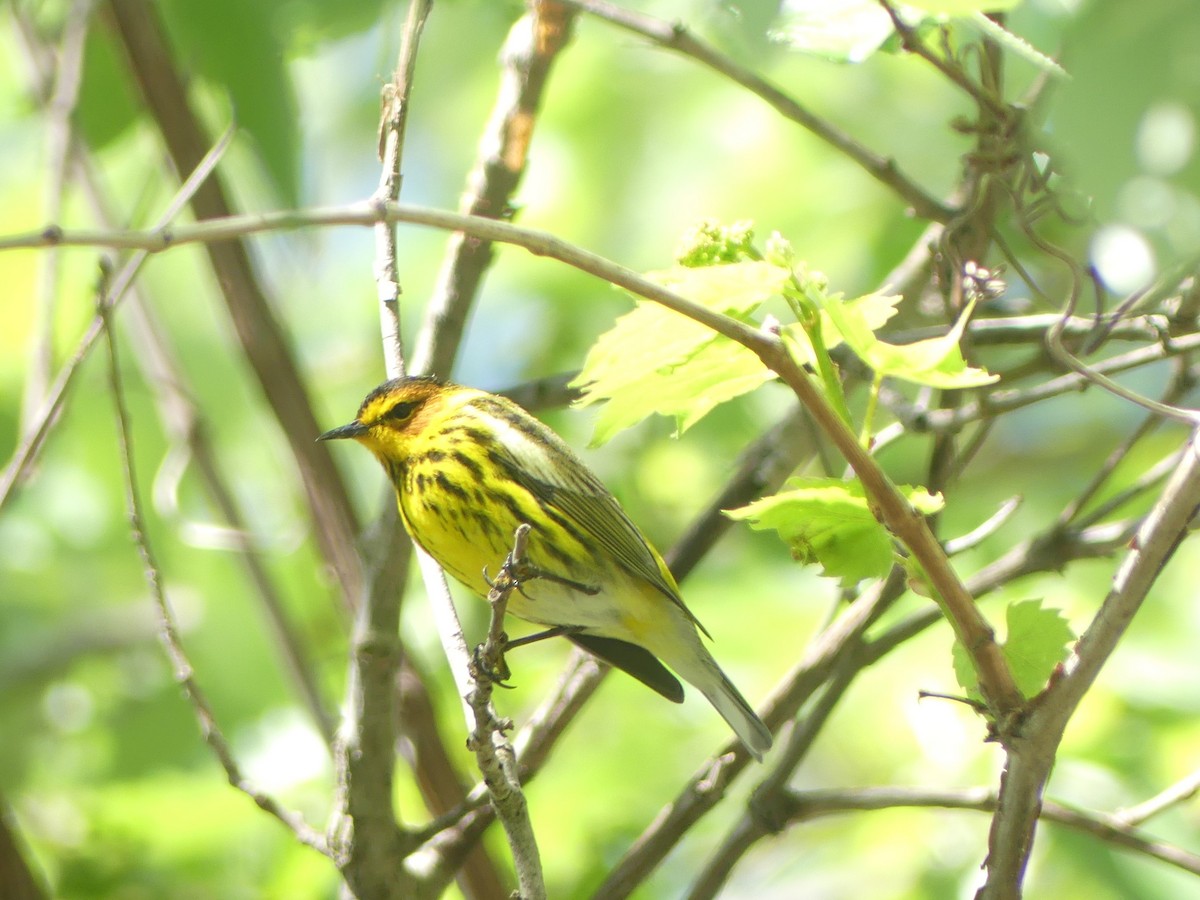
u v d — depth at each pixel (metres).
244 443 15.65
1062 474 16.12
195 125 10.17
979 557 14.43
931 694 6.03
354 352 17.02
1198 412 6.10
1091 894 10.54
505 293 16.02
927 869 11.87
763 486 9.69
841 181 14.83
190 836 11.49
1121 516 13.21
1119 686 11.59
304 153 8.59
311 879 11.23
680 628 9.51
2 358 15.41
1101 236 7.36
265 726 13.44
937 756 12.43
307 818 11.99
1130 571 5.78
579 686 9.27
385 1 8.52
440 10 14.75
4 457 15.43
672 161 15.36
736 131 15.20
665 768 13.12
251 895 11.28
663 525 14.97
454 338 9.01
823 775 13.56
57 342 14.62
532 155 15.59
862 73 15.09
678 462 15.17
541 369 16.02
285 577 14.87
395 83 7.96
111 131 11.59
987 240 8.77
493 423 9.48
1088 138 4.21
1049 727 5.84
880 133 14.87
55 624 15.93
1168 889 10.36
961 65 7.71
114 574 16.03
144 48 10.04
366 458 16.77
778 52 7.23
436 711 9.90
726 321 5.30
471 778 11.82
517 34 8.85
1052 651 6.21
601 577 9.46
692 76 15.47
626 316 6.07
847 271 14.60
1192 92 4.12
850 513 5.87
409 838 7.89
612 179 15.45
